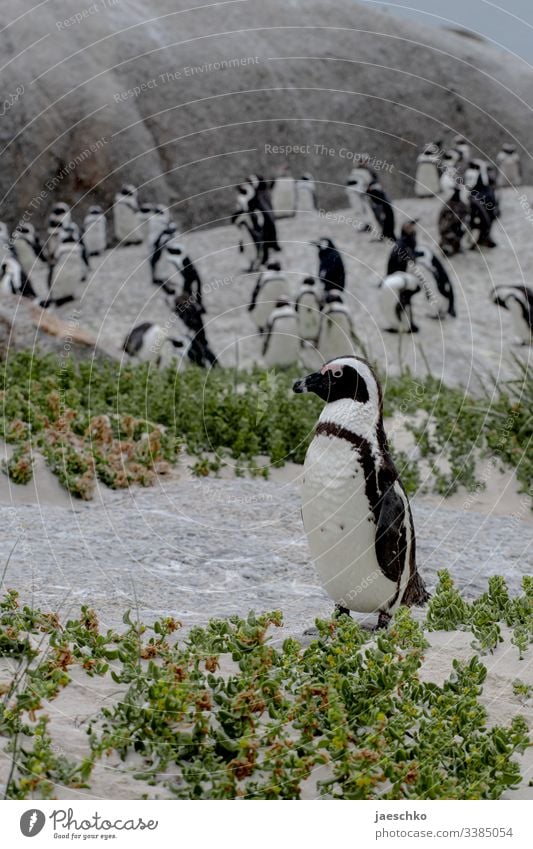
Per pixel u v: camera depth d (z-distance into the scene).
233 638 7.18
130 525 10.62
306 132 38.75
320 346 22.44
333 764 5.84
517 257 32.84
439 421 15.45
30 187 34.59
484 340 26.44
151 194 35.78
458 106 41.69
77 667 6.70
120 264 30.89
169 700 6.01
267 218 30.19
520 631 7.70
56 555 9.46
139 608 8.30
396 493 7.75
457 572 10.26
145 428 13.24
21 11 34.84
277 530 10.91
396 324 24.97
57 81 34.56
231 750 5.78
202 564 9.68
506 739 6.14
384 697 6.34
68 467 11.76
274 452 13.69
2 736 5.77
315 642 6.97
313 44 39.25
